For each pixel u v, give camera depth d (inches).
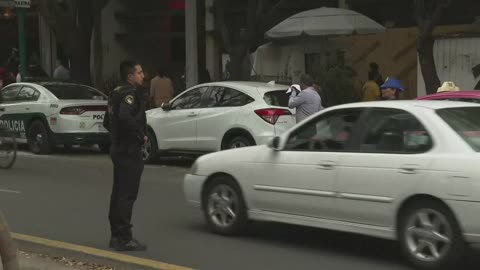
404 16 735.1
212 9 862.5
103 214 348.2
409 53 660.1
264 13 652.1
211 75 871.7
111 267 244.1
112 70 989.2
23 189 431.2
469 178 216.2
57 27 748.0
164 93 704.4
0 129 551.2
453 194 219.5
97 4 749.9
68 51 756.6
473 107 247.3
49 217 341.1
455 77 590.9
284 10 805.9
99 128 615.5
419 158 230.7
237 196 289.1
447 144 227.1
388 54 671.1
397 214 235.8
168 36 970.1
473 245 229.8
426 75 534.0
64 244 279.0
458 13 684.7
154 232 306.7
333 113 264.4
